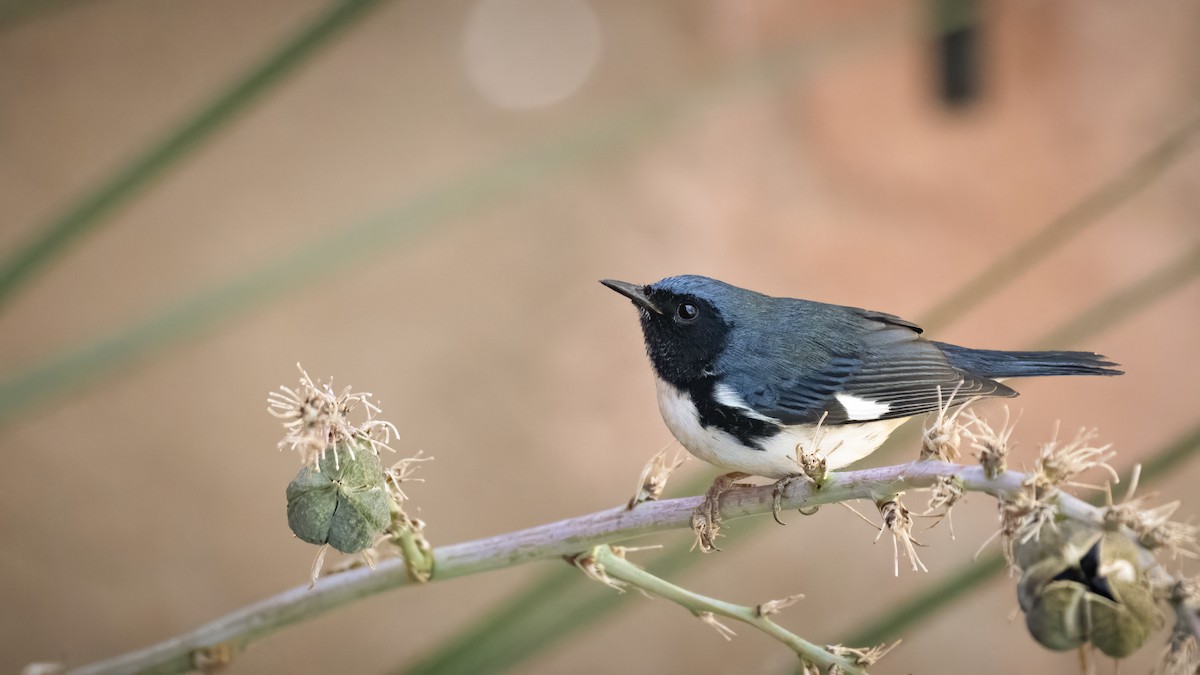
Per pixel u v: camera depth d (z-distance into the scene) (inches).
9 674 495.8
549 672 534.0
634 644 546.0
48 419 536.1
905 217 625.0
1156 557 133.6
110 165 562.3
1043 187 609.0
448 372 590.2
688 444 269.6
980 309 607.2
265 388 566.3
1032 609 135.6
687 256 629.0
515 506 575.8
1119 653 132.5
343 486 152.9
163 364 555.8
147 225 565.6
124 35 589.6
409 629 536.4
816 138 632.4
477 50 644.7
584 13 644.7
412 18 642.2
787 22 621.6
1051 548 134.6
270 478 552.1
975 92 602.9
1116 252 594.6
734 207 633.0
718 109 625.9
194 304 132.2
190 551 535.2
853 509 159.8
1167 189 588.7
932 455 155.2
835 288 627.5
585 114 610.5
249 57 593.0
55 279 542.6
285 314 582.2
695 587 553.9
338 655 532.4
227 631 176.2
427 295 604.1
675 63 641.6
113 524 531.8
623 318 618.5
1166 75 596.7
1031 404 610.2
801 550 563.8
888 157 621.9
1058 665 546.9
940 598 168.4
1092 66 601.3
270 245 567.5
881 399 262.5
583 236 625.9
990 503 561.3
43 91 572.7
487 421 588.7
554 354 603.5
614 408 603.5
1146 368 599.8
